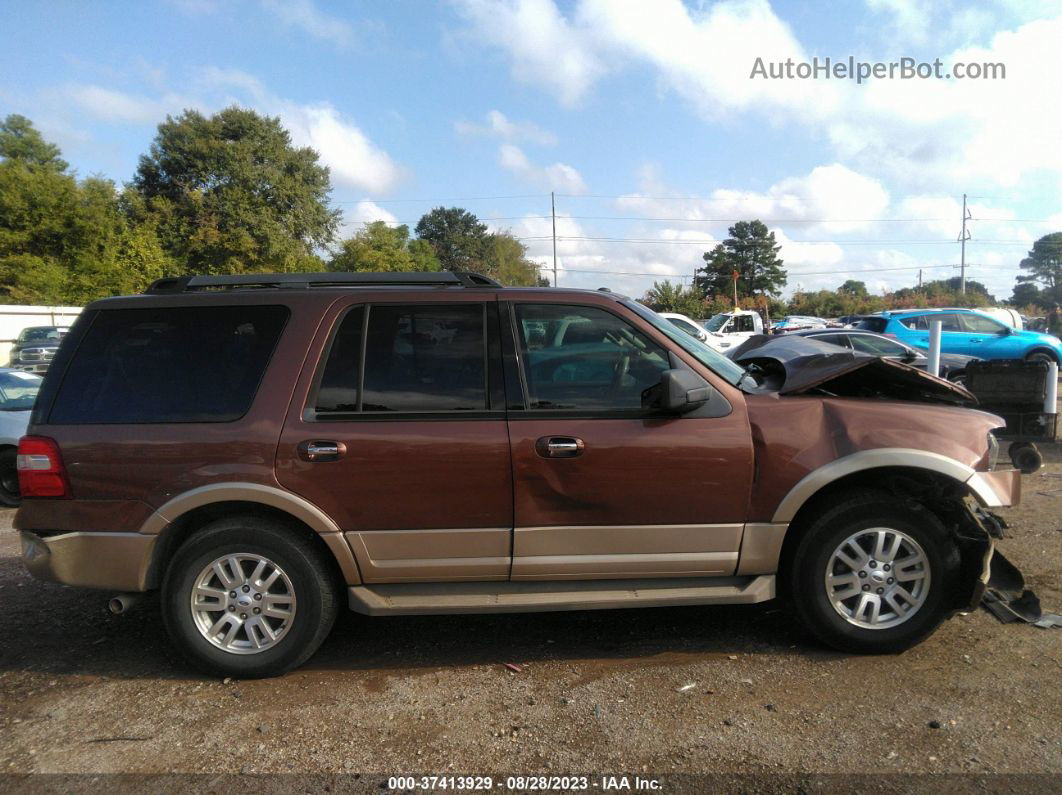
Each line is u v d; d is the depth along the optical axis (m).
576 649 3.75
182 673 3.59
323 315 3.55
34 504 3.46
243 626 3.48
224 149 45.28
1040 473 7.47
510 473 3.39
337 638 3.96
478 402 3.46
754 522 3.48
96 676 3.57
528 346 3.56
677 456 3.41
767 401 3.54
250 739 2.98
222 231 44.38
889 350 12.59
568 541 3.46
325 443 3.36
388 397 3.46
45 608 4.48
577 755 2.80
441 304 3.59
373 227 46.16
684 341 3.78
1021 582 3.89
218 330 3.57
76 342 3.58
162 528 3.40
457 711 3.16
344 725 3.07
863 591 3.53
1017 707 3.06
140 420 3.44
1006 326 15.12
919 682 3.30
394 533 3.42
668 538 3.48
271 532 3.40
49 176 35.97
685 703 3.17
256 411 3.41
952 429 3.50
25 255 33.97
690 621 4.06
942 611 3.51
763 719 3.03
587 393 3.52
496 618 4.18
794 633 3.86
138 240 36.78
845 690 3.25
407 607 3.43
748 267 84.94
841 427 3.48
